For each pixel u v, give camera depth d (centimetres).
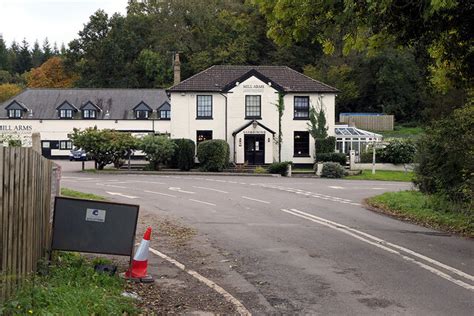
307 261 1054
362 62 7081
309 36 1373
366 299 793
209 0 8562
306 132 4362
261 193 2453
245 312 724
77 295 666
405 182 3341
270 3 1301
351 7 1087
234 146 4328
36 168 761
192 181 3106
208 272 968
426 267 995
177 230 1426
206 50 7869
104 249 879
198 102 4344
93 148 3841
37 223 776
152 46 8669
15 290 622
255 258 1084
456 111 1712
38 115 6700
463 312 727
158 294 815
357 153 4525
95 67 8538
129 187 2669
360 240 1282
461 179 1683
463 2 1089
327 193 2511
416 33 1252
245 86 4344
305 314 725
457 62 1451
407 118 7119
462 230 1425
